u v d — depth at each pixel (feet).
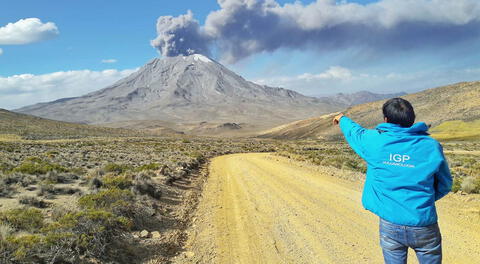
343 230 28.27
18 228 24.14
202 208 39.50
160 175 60.34
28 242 19.22
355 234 27.12
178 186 54.60
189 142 288.30
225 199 44.19
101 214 25.38
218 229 30.25
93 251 21.02
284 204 39.01
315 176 61.82
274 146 253.85
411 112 10.89
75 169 61.82
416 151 10.36
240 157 127.54
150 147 184.96
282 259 22.43
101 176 57.26
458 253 22.30
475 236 25.88
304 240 26.04
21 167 56.49
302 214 34.14
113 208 29.32
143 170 61.00
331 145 281.54
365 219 31.63
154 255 23.50
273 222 31.63
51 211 31.53
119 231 25.61
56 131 424.46
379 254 22.63
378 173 10.89
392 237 10.74
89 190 41.57
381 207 10.81
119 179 43.68
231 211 37.01
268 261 22.21
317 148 220.43
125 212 29.68
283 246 24.95
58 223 23.88
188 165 84.84
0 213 26.40
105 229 23.66
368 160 11.22
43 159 88.58
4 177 45.88
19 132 352.28
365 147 11.27
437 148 10.30
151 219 31.99
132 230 27.86
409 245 10.59
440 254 10.46
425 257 10.47
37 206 33.81
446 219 30.94
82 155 111.04
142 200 36.55
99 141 246.06
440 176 10.43
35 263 17.98
